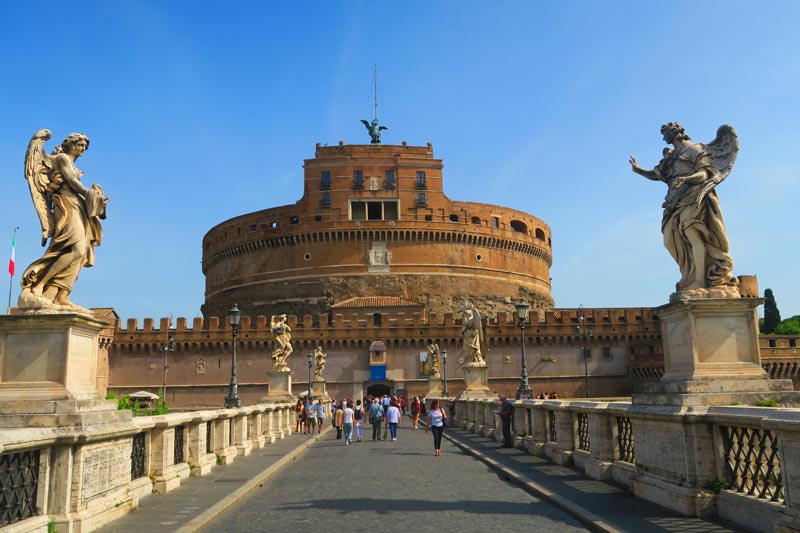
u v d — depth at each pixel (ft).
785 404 31.12
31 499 27.35
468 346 121.60
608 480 43.65
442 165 334.65
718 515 29.76
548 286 381.19
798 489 23.52
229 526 33.60
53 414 29.45
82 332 32.68
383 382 269.44
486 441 84.53
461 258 326.65
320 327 273.95
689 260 35.35
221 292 349.61
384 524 33.76
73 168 33.78
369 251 317.01
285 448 80.59
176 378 269.85
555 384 274.77
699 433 30.45
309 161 329.72
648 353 274.77
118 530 30.55
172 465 45.91
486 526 32.65
